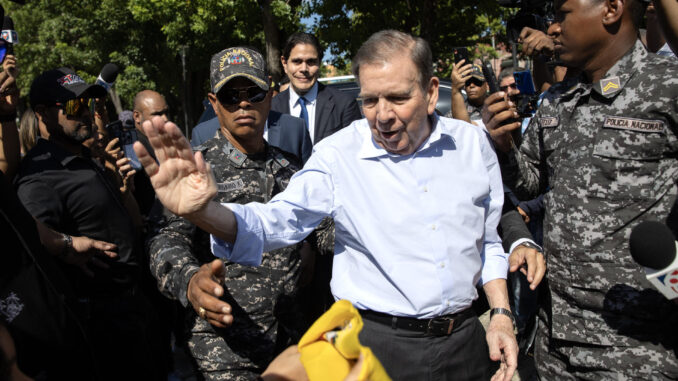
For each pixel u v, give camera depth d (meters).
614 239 1.95
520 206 3.48
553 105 2.16
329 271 3.28
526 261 2.23
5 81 2.66
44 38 23.80
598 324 1.99
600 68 2.00
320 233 2.71
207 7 14.13
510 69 4.71
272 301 2.45
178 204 1.40
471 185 2.03
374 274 1.99
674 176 1.87
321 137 4.31
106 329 2.73
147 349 2.92
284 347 2.52
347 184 1.99
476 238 2.04
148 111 4.62
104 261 2.79
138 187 3.97
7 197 1.82
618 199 1.94
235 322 2.40
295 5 13.52
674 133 1.85
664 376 1.89
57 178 2.67
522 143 2.33
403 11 13.52
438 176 1.98
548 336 2.19
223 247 1.70
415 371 1.98
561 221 2.07
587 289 2.00
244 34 14.61
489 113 2.14
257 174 2.56
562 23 2.01
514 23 3.37
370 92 1.83
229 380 2.40
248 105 2.45
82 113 2.80
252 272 2.44
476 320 2.10
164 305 3.75
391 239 1.95
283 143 3.06
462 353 2.02
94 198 2.76
